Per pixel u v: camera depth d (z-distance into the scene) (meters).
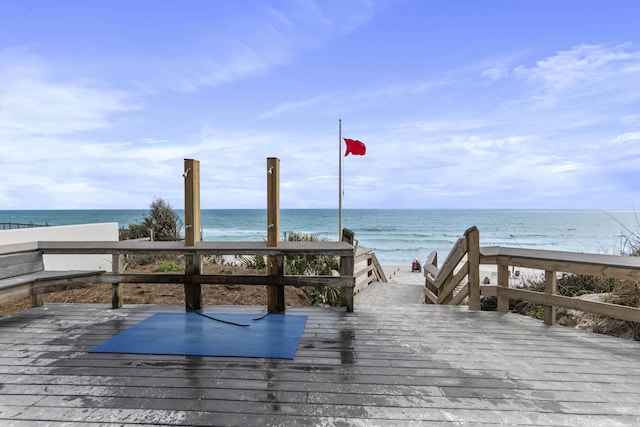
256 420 1.91
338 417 1.94
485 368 2.59
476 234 4.09
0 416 1.94
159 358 2.73
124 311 4.04
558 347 3.02
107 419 1.92
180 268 6.73
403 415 1.96
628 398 2.17
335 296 6.25
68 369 2.54
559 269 3.56
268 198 3.92
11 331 3.36
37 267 4.21
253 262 7.49
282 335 3.22
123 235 12.59
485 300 6.12
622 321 3.68
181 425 1.86
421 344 3.06
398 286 9.12
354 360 2.71
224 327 3.46
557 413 1.99
